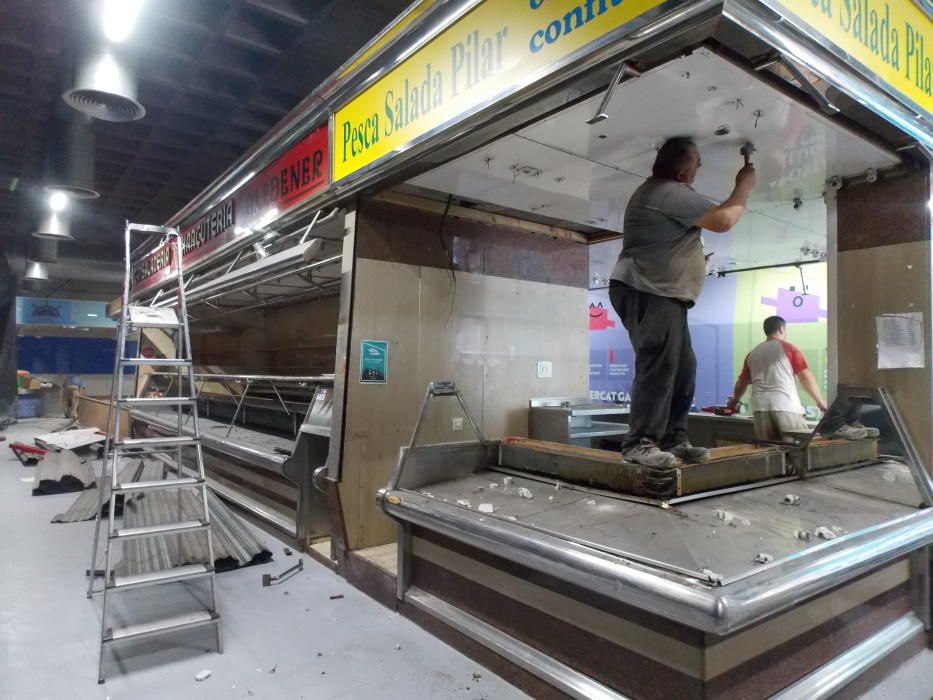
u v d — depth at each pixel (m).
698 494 2.62
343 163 3.60
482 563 2.57
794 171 3.01
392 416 3.74
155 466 6.33
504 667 2.38
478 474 3.34
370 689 2.34
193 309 7.61
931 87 2.70
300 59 5.75
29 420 14.34
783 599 1.72
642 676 1.91
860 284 3.08
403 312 3.80
